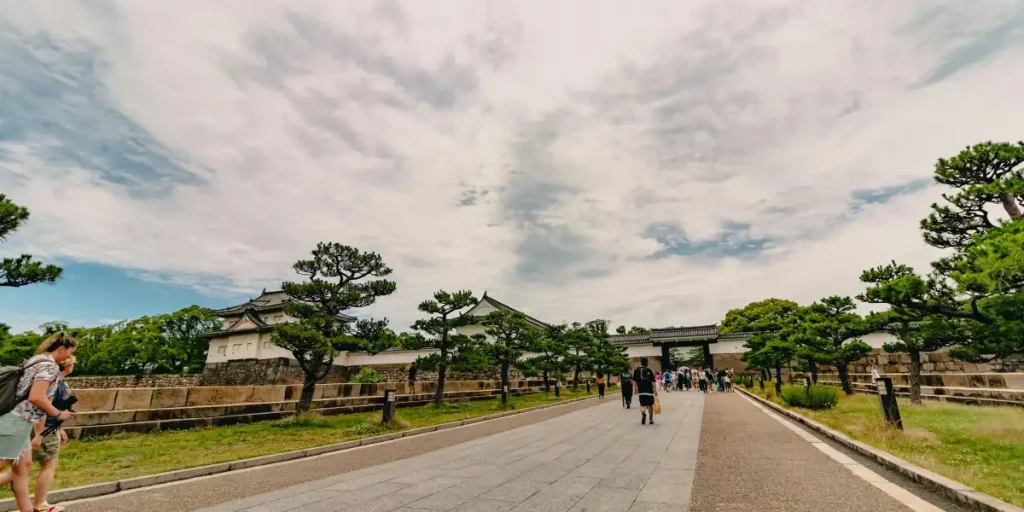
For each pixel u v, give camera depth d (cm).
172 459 777
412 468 700
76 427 1022
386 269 1598
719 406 1753
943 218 1247
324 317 1449
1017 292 778
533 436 1048
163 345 3556
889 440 787
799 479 564
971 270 932
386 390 1277
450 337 2019
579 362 3231
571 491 530
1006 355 920
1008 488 481
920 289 979
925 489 511
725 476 587
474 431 1201
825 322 2097
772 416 1352
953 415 1196
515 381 3006
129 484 588
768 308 4859
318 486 588
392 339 1650
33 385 392
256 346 3231
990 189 1070
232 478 650
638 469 645
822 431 966
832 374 2919
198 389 1307
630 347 4112
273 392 1520
